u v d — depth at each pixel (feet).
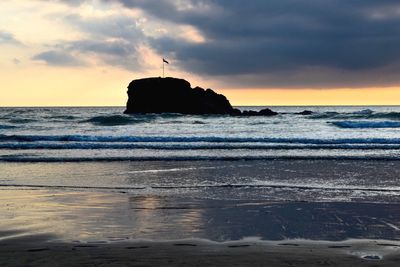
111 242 20.10
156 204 29.45
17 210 27.53
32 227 23.08
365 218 25.21
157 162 53.01
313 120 174.40
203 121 171.12
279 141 80.07
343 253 18.28
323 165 49.88
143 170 46.55
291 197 31.83
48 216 25.81
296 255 17.93
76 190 35.01
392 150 66.08
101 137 82.69
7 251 18.56
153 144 72.90
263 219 25.00
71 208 28.14
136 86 254.68
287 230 22.48
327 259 17.38
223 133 108.37
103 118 168.14
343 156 57.47
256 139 80.38
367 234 21.70
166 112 247.70
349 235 21.50
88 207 28.48
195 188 35.81
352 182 38.63
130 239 20.65
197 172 44.93
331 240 20.53
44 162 53.36
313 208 27.96
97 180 40.27
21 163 52.49
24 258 17.51
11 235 21.39
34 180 40.24
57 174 43.91
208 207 28.43
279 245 19.61
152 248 19.03
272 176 42.16
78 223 24.04
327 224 23.79
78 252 18.39
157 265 16.56
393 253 18.29
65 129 124.36
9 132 112.78
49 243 19.92
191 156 57.67
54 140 83.46
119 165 50.47
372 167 48.16
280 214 26.30
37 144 70.79
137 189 35.45
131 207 28.48
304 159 55.16
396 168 47.29
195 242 20.11
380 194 32.94
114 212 26.96
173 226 23.34
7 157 57.31
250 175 42.86
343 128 126.41
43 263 16.83
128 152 63.87
